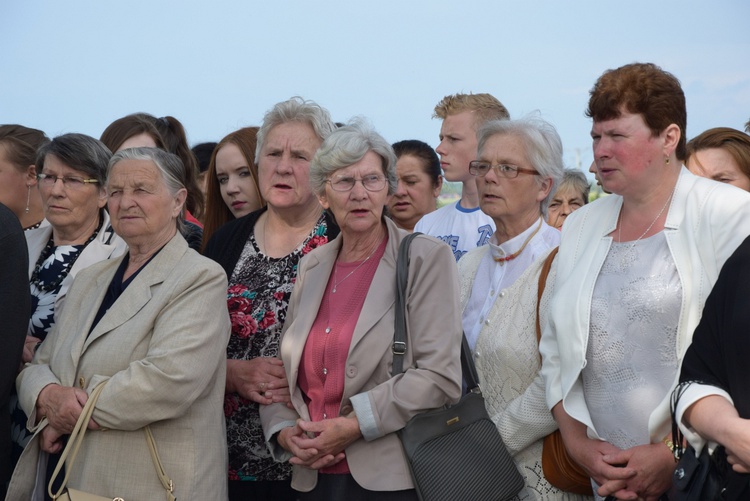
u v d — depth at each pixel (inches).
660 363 117.0
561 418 124.7
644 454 114.3
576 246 130.8
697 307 114.0
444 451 123.7
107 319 135.9
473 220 190.9
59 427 132.3
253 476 144.2
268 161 151.5
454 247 189.8
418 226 202.1
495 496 124.3
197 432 132.3
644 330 118.0
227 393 146.3
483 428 127.6
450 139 196.4
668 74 120.5
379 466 123.8
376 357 126.3
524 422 131.0
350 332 129.3
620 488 115.3
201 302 133.3
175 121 212.5
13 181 172.7
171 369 127.4
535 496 132.1
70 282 155.5
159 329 131.6
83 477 130.7
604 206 130.6
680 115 120.2
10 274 136.9
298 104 153.3
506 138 144.6
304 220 154.2
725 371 98.8
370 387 127.6
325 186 136.0
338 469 127.2
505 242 146.3
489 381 139.0
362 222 133.6
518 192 143.8
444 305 127.7
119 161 140.8
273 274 150.4
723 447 97.2
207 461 132.6
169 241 141.5
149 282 136.9
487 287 147.3
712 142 157.1
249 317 148.0
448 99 201.8
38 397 134.6
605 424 121.1
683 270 116.3
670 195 121.9
